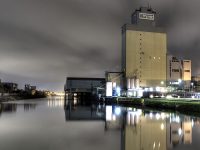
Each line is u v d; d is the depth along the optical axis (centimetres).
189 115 5953
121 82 16662
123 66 17338
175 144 2616
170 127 3909
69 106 11419
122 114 6688
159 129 3728
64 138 2994
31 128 3903
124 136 3138
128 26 16988
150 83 16825
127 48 16825
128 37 16900
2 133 3388
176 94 15012
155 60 17062
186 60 17612
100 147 2481
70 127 4078
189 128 3781
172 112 6988
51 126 4184
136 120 5041
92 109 9144
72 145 2572
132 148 2438
